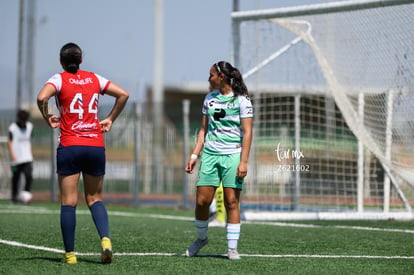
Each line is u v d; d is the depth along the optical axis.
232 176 26.94
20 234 37.41
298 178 53.56
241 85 27.06
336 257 28.39
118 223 46.25
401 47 42.78
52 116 25.08
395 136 44.53
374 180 52.44
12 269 24.17
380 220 48.81
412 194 53.09
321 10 45.62
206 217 27.77
